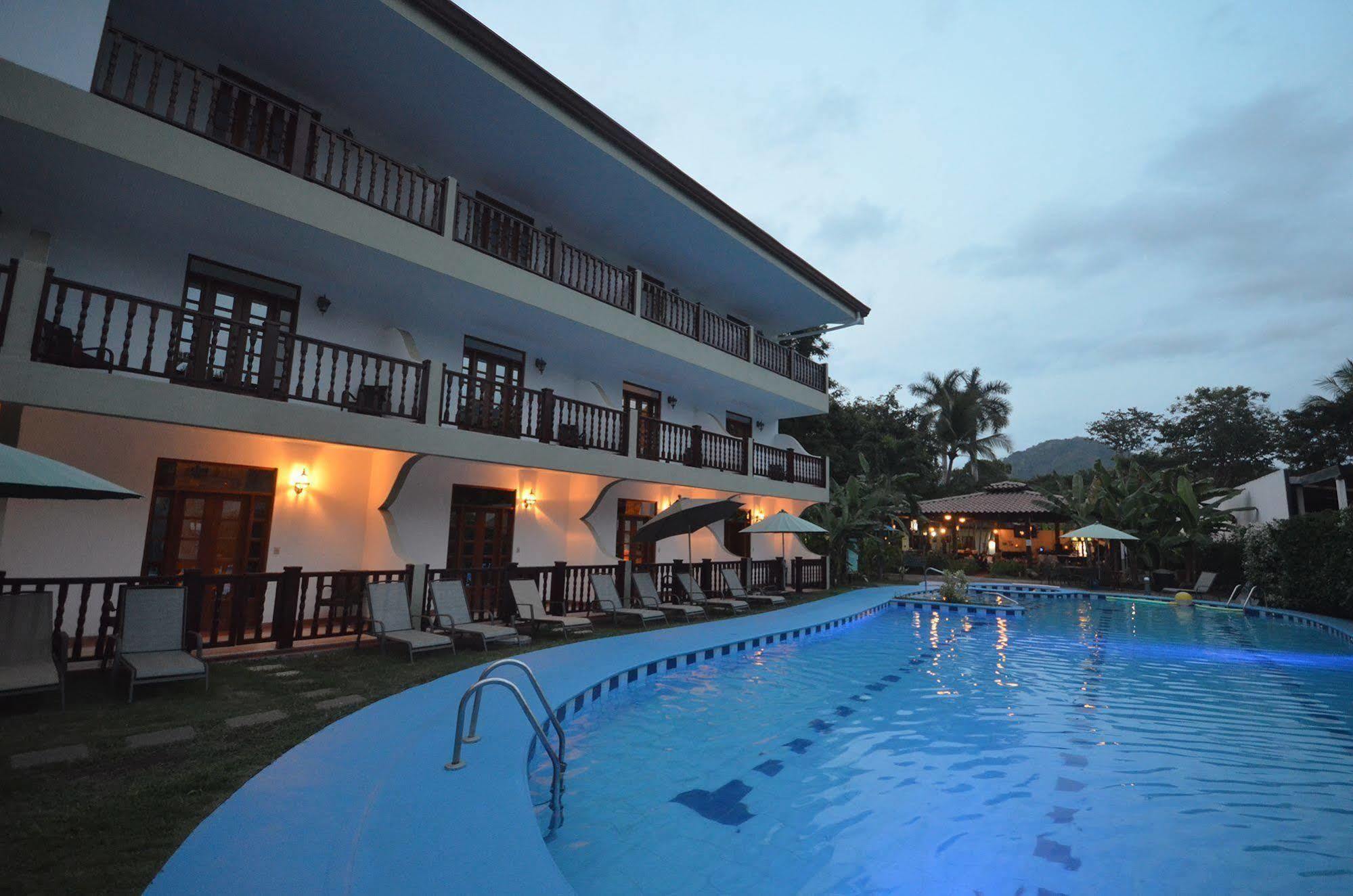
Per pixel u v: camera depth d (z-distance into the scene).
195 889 2.83
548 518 14.68
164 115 8.99
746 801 4.96
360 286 11.02
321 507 10.78
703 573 15.98
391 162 9.90
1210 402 47.31
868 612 16.25
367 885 2.91
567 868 3.89
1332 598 16.05
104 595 7.04
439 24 9.46
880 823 4.61
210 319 8.14
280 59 9.80
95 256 8.43
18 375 6.56
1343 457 34.19
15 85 6.48
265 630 10.00
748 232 16.19
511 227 12.38
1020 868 3.96
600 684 7.49
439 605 9.59
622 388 16.58
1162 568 25.19
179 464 9.34
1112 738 6.66
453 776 4.31
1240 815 4.77
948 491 47.25
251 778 4.27
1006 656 11.42
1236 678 9.68
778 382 19.45
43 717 5.46
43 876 2.98
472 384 11.54
